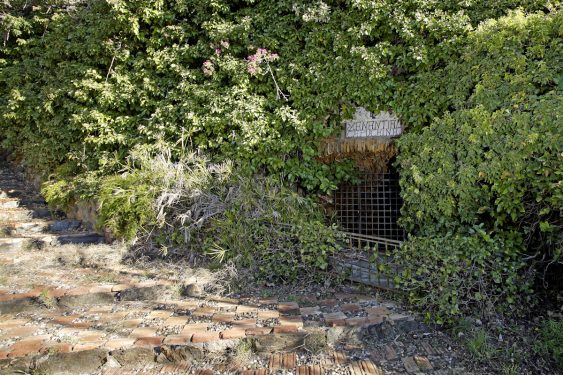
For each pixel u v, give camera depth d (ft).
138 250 14.05
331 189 16.40
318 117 15.81
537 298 10.20
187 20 17.56
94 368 8.64
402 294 10.96
